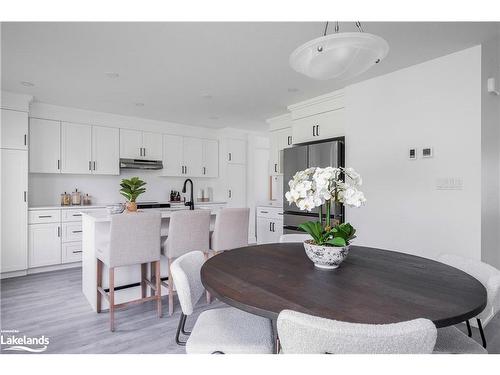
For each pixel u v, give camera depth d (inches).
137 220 94.3
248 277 51.7
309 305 39.6
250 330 52.5
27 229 148.2
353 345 29.4
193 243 107.7
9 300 115.3
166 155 208.5
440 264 60.2
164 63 110.3
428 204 107.4
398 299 41.6
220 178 235.9
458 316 36.5
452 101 101.3
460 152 99.3
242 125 223.0
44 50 99.6
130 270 113.6
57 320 97.7
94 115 179.2
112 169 185.2
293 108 166.4
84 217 119.8
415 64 110.7
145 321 97.3
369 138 126.6
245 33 88.7
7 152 142.3
